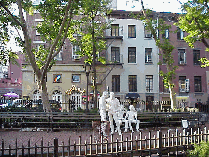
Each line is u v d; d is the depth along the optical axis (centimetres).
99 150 855
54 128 1382
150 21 2202
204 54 3388
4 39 1878
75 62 3108
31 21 3045
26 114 1407
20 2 1625
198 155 805
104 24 2234
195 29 1848
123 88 3162
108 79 3130
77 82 3095
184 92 3281
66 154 831
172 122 1612
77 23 1870
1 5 1549
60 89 3067
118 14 3195
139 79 3203
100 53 3109
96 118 1398
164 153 894
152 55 3244
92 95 3052
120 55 3188
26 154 782
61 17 1811
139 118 1511
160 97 3219
